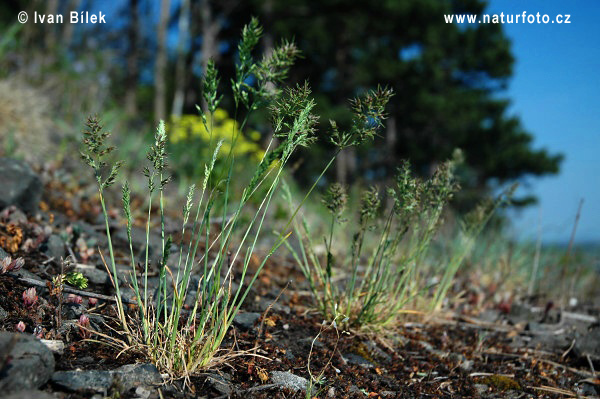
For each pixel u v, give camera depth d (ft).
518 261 18.63
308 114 6.19
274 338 8.48
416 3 68.13
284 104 6.09
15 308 6.91
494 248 18.44
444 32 71.61
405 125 75.82
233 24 68.18
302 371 7.60
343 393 7.19
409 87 70.79
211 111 6.16
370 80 70.18
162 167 6.42
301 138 6.16
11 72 27.76
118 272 9.52
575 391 9.11
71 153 20.59
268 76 5.77
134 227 13.23
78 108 27.40
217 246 12.92
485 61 75.97
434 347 10.27
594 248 21.56
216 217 13.87
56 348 6.21
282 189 10.64
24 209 11.57
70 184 16.08
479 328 12.13
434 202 9.78
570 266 19.75
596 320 14.01
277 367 7.48
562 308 14.83
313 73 72.49
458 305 13.92
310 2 68.18
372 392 7.55
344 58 71.97
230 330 8.20
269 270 12.89
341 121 59.57
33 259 8.96
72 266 9.06
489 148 74.84
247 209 16.33
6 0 42.83
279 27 65.21
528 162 74.38
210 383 6.43
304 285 12.32
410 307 11.91
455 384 8.62
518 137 76.28
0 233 9.41
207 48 57.16
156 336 6.57
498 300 15.16
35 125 21.15
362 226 9.10
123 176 18.42
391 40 74.23
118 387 5.68
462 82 80.18
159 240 12.43
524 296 16.72
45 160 18.67
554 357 10.78
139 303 6.73
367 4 67.72
